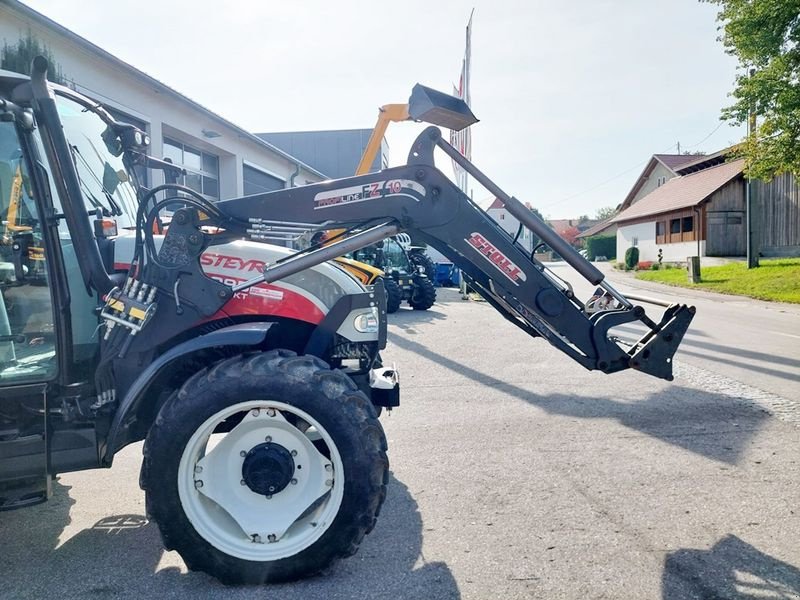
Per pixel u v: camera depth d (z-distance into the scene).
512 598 2.85
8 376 3.12
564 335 3.67
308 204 3.50
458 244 3.58
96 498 4.17
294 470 3.10
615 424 5.57
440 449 5.00
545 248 4.23
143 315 3.12
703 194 31.78
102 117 4.00
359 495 2.95
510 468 4.53
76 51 11.26
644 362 3.69
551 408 6.16
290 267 3.27
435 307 16.56
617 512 3.74
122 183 4.06
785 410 5.87
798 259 25.03
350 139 35.59
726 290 20.06
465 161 3.61
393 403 3.70
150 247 3.23
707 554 3.21
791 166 16.91
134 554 3.38
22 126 2.98
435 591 2.91
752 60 16.58
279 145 35.97
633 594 2.86
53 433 3.11
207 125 16.64
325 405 2.95
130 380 3.26
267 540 3.00
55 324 3.09
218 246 3.50
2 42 9.59
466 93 17.53
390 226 3.44
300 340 3.63
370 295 3.59
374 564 3.18
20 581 3.10
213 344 2.99
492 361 8.70
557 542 3.38
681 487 4.10
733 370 7.73
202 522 2.97
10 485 3.04
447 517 3.72
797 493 3.97
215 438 4.68
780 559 3.16
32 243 3.17
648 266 34.56
